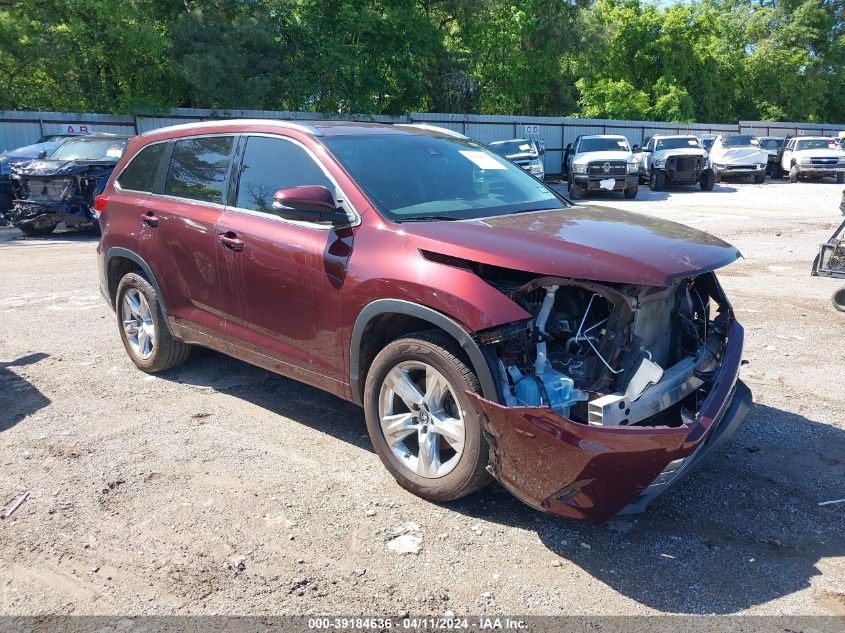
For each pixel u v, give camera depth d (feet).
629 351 10.20
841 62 162.71
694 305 12.71
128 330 18.11
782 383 17.24
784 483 12.35
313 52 89.66
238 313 14.49
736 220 50.78
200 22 79.25
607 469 9.34
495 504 11.56
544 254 10.27
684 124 124.77
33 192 42.86
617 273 9.79
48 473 12.64
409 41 96.07
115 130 74.95
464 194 13.69
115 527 10.91
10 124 68.23
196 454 13.38
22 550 10.32
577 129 109.81
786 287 27.81
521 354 10.36
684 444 9.72
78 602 9.20
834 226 46.96
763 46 154.61
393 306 11.26
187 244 15.40
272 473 12.62
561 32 117.91
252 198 14.39
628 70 136.67
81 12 75.36
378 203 12.35
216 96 79.87
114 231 17.66
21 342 20.76
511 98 121.19
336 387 12.86
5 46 72.02
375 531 10.77
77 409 15.61
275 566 9.92
